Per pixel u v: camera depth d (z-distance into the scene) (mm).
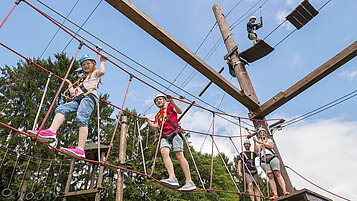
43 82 19891
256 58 8422
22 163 16578
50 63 20719
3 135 17703
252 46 7891
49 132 3127
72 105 3637
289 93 7285
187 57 6832
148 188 18281
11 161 15688
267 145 6430
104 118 22750
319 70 6977
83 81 3928
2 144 16234
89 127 21797
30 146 16062
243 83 8000
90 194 10703
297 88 7148
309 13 7383
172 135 4262
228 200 20281
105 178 20344
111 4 5746
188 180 4152
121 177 8641
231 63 8641
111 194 18344
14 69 20703
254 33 8398
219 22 9367
